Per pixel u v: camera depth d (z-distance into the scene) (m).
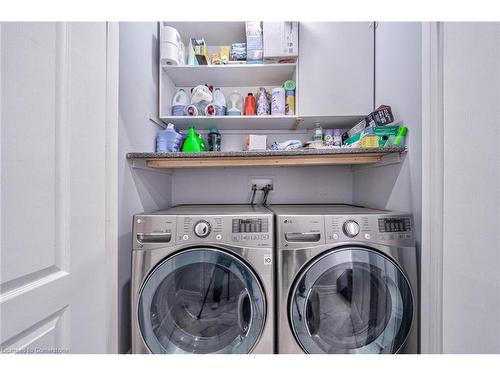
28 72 0.57
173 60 1.48
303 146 1.58
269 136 1.82
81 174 0.75
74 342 0.71
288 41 1.47
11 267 0.52
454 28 0.78
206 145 1.76
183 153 1.16
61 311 0.67
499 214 0.64
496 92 0.64
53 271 0.65
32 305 0.58
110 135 0.94
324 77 1.51
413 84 1.09
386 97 1.35
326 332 1.02
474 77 0.71
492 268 0.66
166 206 1.68
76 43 0.74
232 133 1.81
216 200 1.85
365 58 1.51
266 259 1.01
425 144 0.90
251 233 1.02
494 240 0.65
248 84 1.73
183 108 1.58
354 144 1.39
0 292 0.51
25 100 0.56
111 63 0.94
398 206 1.20
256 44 1.53
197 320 1.06
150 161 1.25
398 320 0.99
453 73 0.78
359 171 1.68
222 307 1.05
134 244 1.00
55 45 0.66
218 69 1.54
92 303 0.80
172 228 1.01
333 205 1.73
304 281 0.99
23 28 0.56
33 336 0.59
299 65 1.51
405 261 1.01
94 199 0.82
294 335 1.00
